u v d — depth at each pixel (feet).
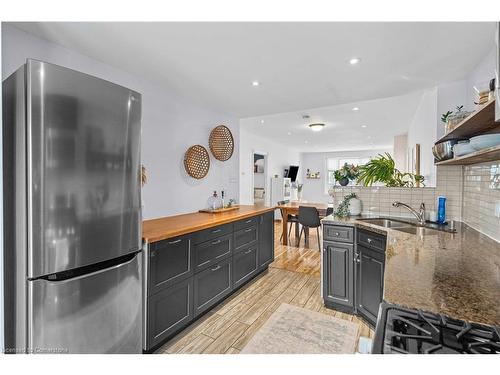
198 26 5.33
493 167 5.89
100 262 5.03
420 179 9.47
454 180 8.23
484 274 3.75
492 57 6.22
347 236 8.05
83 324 4.62
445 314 2.68
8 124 4.52
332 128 18.58
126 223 5.35
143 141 8.32
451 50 6.25
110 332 5.03
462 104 8.14
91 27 5.41
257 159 25.73
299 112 14.20
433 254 4.73
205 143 11.06
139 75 7.91
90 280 4.73
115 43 6.06
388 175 9.43
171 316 6.57
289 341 6.67
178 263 6.80
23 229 4.18
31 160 4.05
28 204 4.08
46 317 4.21
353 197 9.81
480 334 2.37
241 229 9.61
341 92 9.20
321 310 8.29
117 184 5.16
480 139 4.82
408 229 7.47
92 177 4.74
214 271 8.16
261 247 11.03
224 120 12.26
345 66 7.15
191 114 10.30
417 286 3.34
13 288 4.43
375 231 7.04
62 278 4.45
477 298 3.02
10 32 5.36
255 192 25.46
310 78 8.00
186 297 7.06
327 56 6.59
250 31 5.52
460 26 5.26
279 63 7.00
